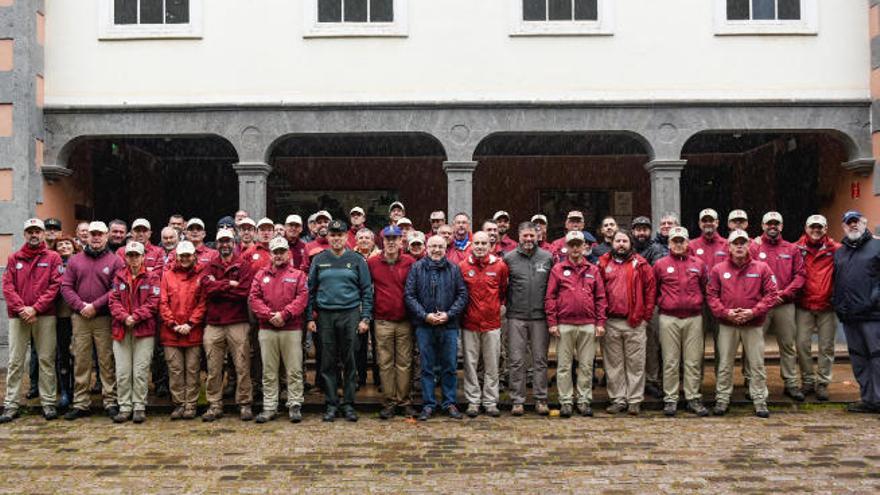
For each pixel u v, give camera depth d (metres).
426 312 7.77
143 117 10.98
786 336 8.41
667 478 5.76
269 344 7.75
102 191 12.97
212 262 7.84
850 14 11.02
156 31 11.04
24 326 7.94
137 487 5.63
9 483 5.74
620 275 7.97
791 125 10.93
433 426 7.49
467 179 10.92
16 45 10.53
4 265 10.45
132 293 7.77
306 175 15.38
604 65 10.99
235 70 11.02
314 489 5.56
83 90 11.01
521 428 7.38
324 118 10.97
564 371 7.89
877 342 7.85
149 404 8.24
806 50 11.01
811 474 5.84
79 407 7.96
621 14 11.02
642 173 15.34
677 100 10.88
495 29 11.01
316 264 7.89
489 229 9.17
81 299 7.85
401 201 15.39
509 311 8.05
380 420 7.78
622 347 8.03
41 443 6.91
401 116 10.96
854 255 8.00
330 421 7.70
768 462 6.16
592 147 14.67
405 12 11.00
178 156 15.27
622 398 8.03
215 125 10.98
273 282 7.73
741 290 7.80
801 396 8.34
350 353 7.80
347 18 11.09
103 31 11.02
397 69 11.02
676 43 11.00
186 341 7.80
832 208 11.98
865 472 5.88
